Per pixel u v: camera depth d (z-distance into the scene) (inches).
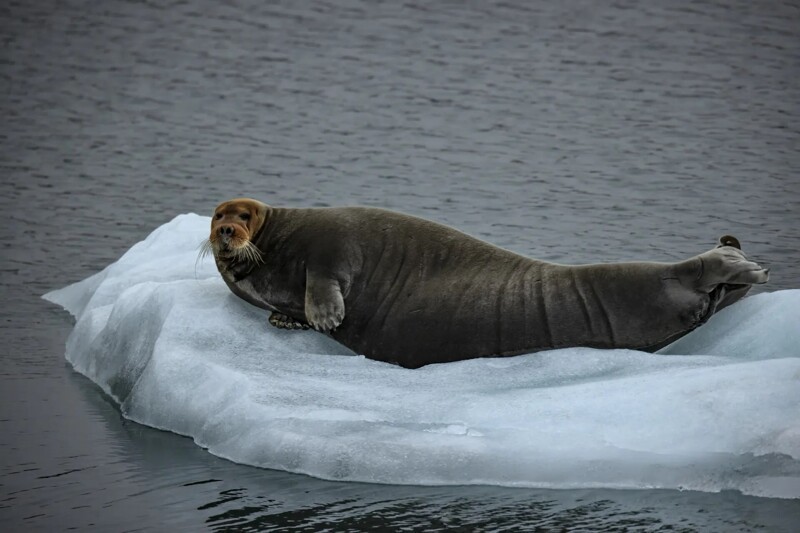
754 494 1142.3
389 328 1437.0
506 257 1440.7
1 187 2987.2
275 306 1485.0
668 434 1204.5
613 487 1167.6
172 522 1122.7
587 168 3189.0
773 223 2544.3
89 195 2913.4
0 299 2060.8
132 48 4886.8
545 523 1095.0
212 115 3909.9
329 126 3764.8
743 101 3988.7
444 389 1336.1
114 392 1541.6
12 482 1235.2
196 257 1873.8
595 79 4362.7
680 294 1359.5
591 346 1397.6
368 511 1130.7
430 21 5374.0
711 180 3002.0
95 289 1978.3
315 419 1264.8
